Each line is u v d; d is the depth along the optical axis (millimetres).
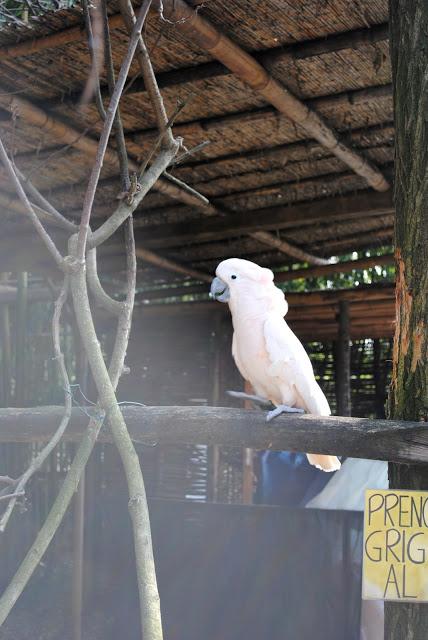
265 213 5582
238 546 5266
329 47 3703
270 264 7402
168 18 3400
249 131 4617
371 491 2533
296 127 4559
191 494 8070
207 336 8367
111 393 2412
